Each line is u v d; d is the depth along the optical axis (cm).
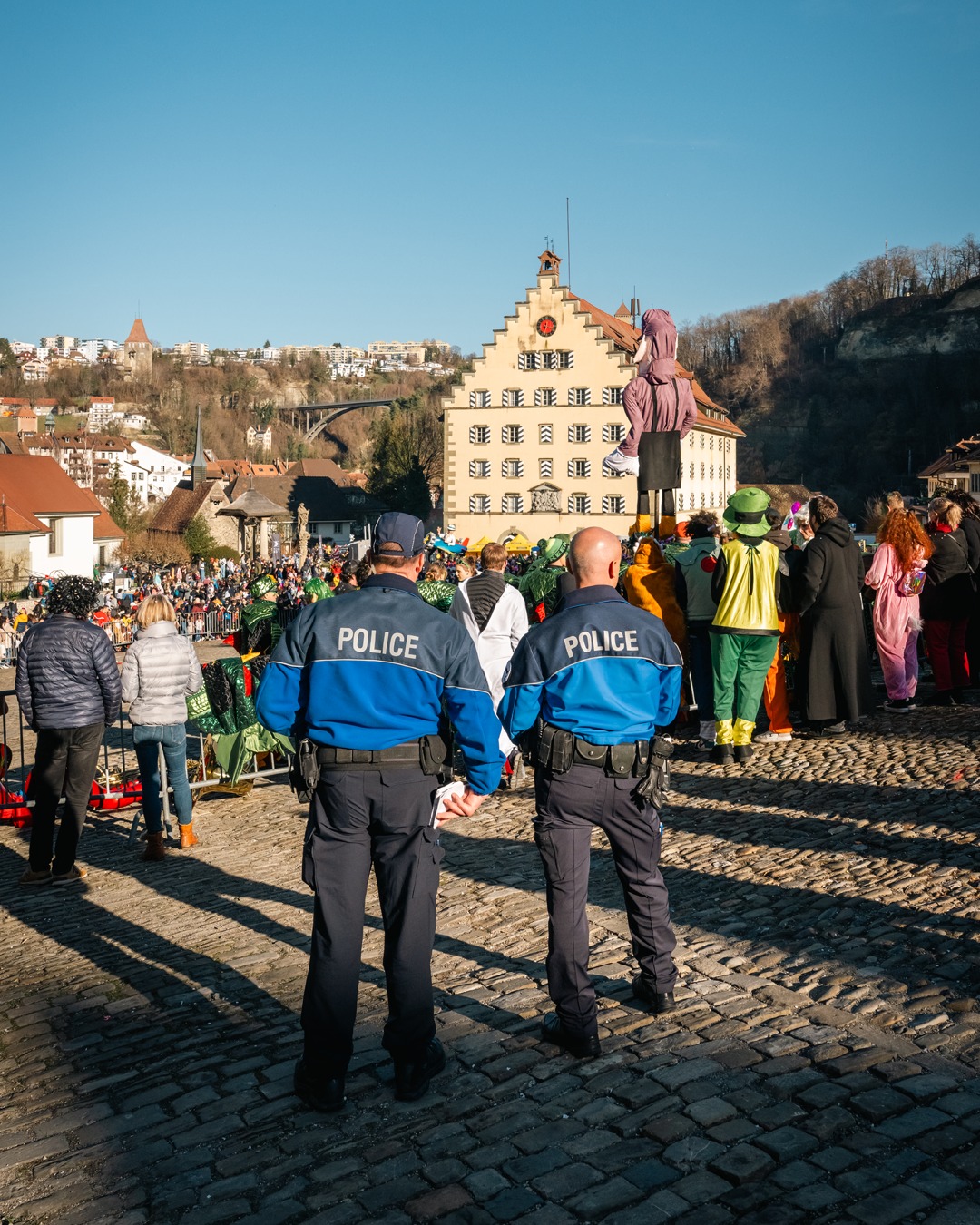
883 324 18812
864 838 679
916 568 1048
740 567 915
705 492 8406
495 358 7012
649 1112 363
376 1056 429
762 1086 374
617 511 6900
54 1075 441
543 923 577
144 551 8588
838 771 860
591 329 6862
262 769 1105
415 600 410
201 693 1060
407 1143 360
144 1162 361
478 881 675
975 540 1069
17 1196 347
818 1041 404
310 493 12388
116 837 952
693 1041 416
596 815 425
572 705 425
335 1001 386
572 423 6944
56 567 7375
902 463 16838
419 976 393
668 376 1969
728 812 778
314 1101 385
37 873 795
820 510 962
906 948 489
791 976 470
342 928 393
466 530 7119
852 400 18200
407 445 11100
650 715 430
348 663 397
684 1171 329
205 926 648
